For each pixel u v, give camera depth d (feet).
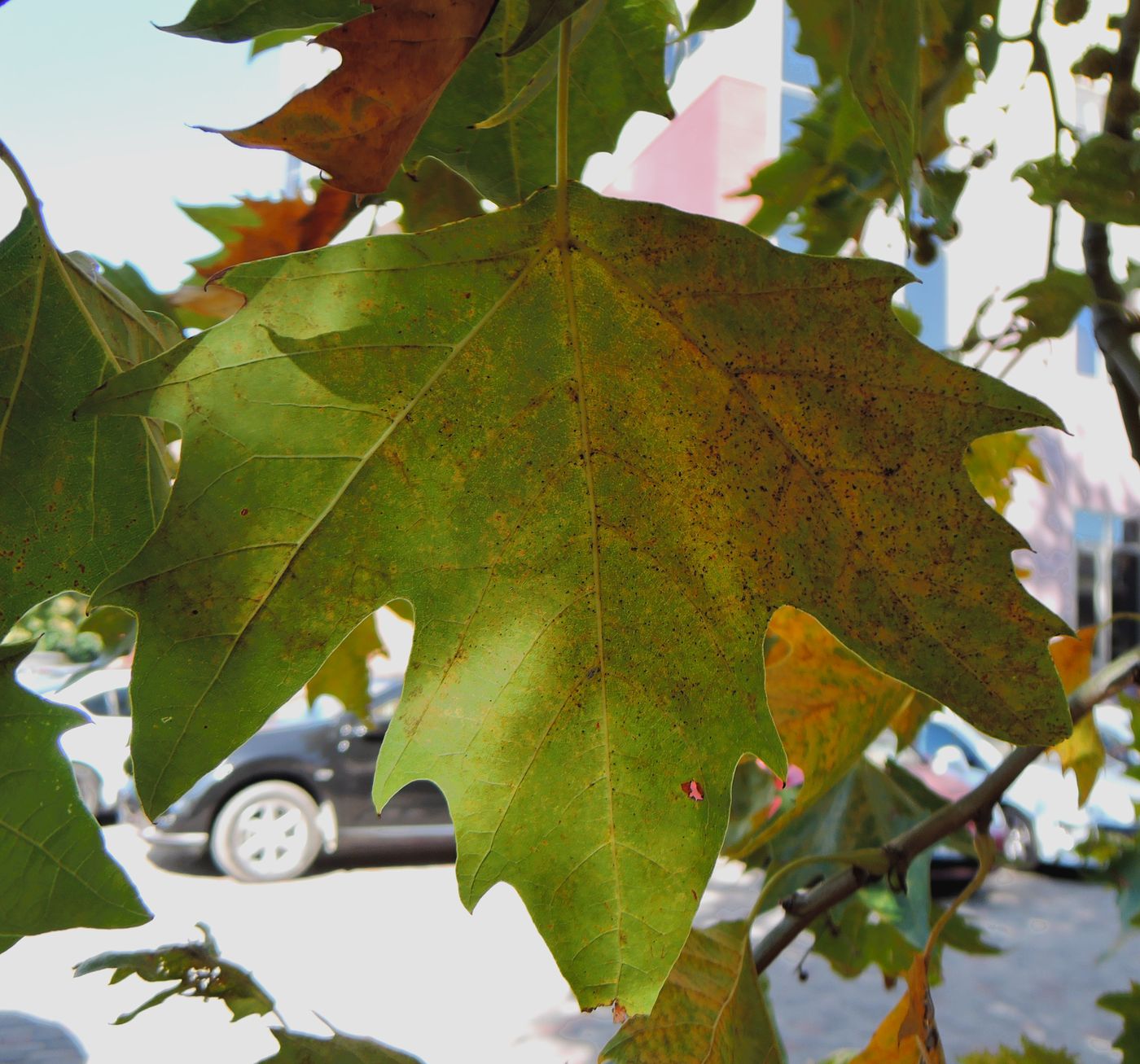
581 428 2.46
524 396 2.43
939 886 25.76
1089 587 44.47
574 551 2.47
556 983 20.83
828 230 5.90
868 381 2.36
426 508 2.37
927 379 2.33
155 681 2.13
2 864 2.15
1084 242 4.65
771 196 5.82
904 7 2.74
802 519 2.45
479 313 2.37
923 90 4.44
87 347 2.57
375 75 2.00
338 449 2.30
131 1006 18.78
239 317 2.23
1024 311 4.78
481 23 2.03
